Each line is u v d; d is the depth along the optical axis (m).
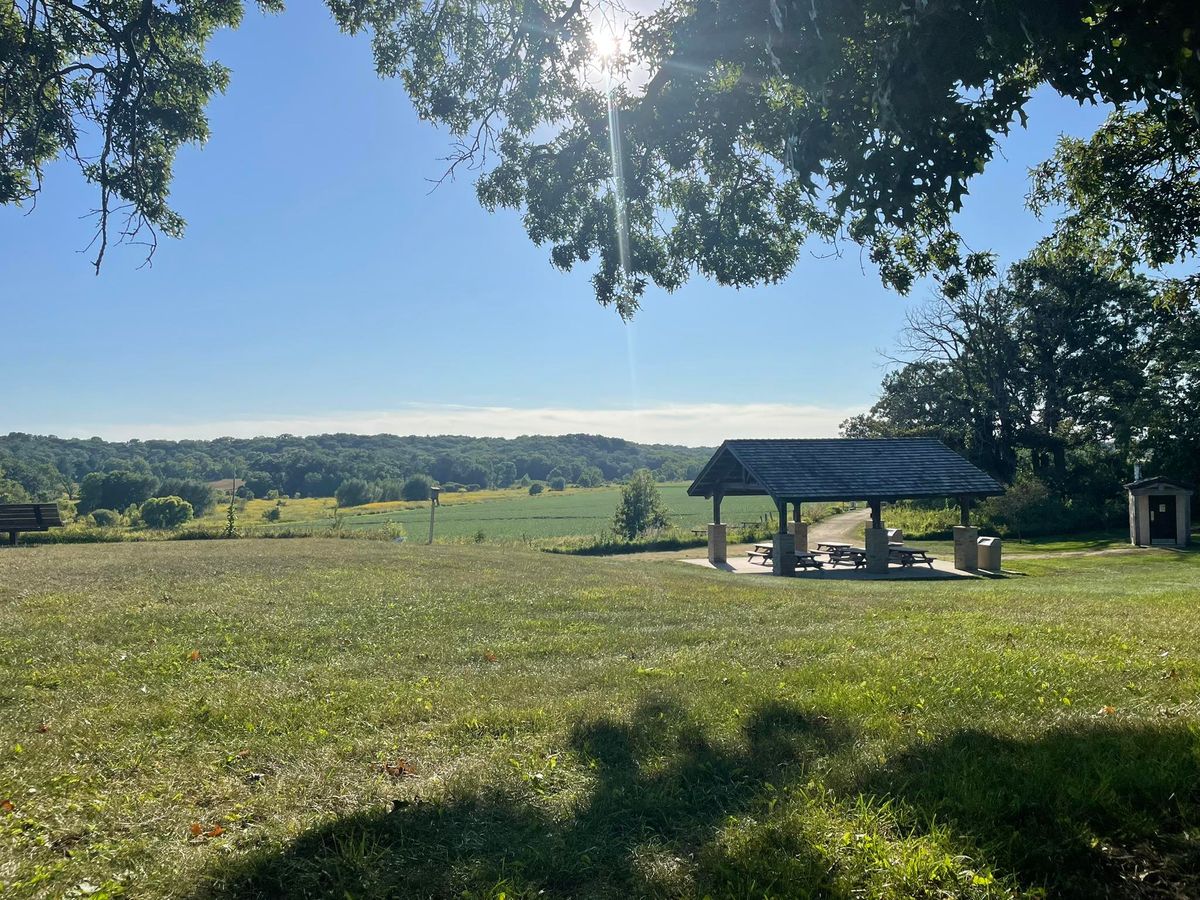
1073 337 59.31
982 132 6.07
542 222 12.81
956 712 6.07
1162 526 35.88
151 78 12.19
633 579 19.06
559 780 5.03
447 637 10.70
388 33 12.31
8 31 11.30
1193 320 47.22
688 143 11.37
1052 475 53.75
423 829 4.32
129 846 4.20
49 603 13.01
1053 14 5.29
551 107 12.10
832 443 30.03
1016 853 3.87
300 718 6.61
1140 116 12.98
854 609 13.25
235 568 18.80
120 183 11.81
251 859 3.98
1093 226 14.67
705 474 31.08
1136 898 3.61
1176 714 5.84
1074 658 7.87
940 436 60.31
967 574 25.89
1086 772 4.59
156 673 8.45
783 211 12.74
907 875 3.67
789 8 6.21
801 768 4.95
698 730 5.83
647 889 3.70
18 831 4.36
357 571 18.83
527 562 23.41
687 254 13.62
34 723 6.59
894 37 6.08
